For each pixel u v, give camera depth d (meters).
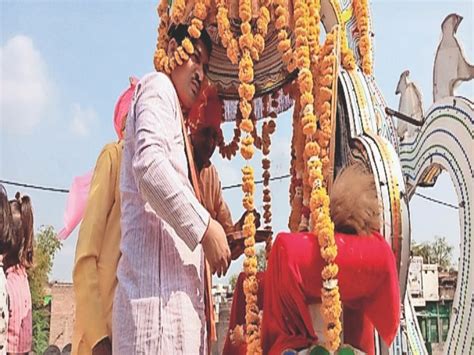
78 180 3.44
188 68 2.69
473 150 4.35
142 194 2.25
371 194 2.57
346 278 2.42
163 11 3.05
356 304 2.54
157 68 2.81
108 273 2.67
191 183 2.48
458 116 4.54
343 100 3.84
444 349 4.66
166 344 2.24
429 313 14.74
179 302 2.29
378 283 2.45
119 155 2.84
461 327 4.46
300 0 3.08
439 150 4.80
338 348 2.42
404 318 3.78
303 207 3.29
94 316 2.61
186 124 2.79
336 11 4.02
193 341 2.30
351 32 4.08
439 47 5.12
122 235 2.41
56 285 18.33
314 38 3.20
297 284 2.38
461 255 4.51
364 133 3.60
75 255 2.70
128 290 2.31
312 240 2.45
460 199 4.52
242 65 2.87
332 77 3.11
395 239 3.09
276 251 2.48
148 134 2.28
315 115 3.19
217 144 3.74
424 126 5.03
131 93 3.12
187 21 2.90
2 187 3.90
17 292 3.93
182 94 2.68
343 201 2.55
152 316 2.26
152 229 2.36
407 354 3.70
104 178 2.79
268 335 2.55
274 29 3.43
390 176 3.17
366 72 4.01
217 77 3.68
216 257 2.27
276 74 3.75
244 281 2.73
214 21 3.02
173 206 2.20
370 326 2.64
